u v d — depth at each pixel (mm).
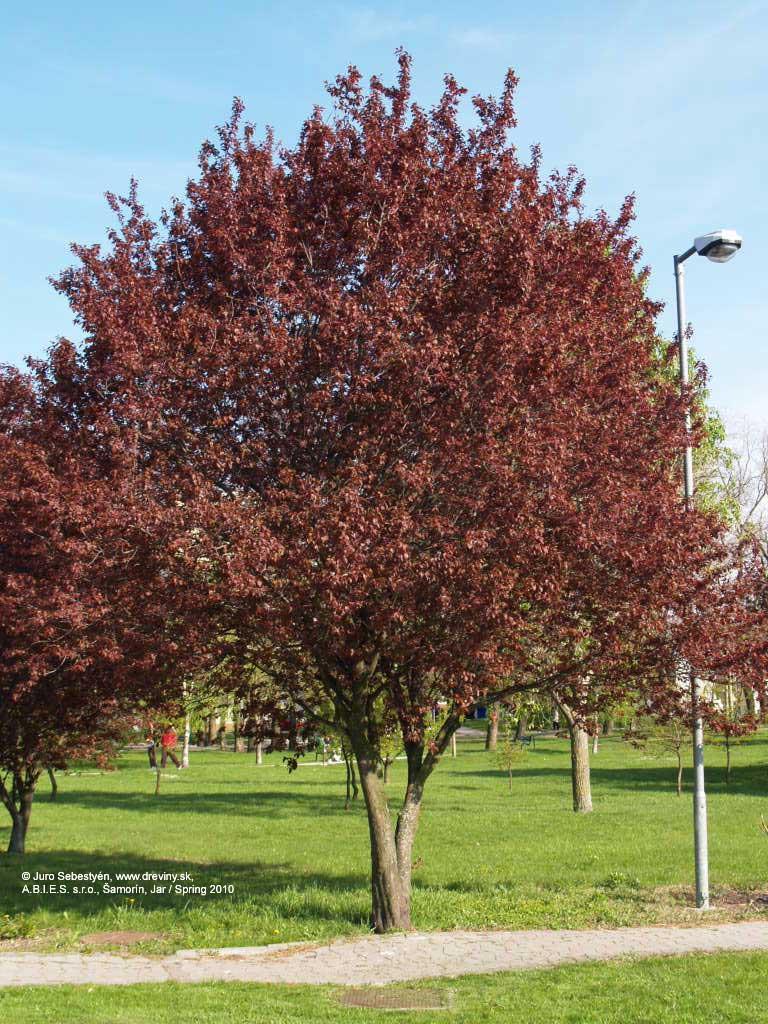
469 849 19156
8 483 11508
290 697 13109
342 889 15164
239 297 11812
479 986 9023
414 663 11523
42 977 9703
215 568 10195
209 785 39094
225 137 12836
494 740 65188
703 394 18562
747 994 8391
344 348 10508
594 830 21641
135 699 14367
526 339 10594
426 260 11594
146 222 12727
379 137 11758
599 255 12609
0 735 17656
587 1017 7781
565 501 10102
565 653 12000
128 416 10391
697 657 11883
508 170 11859
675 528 11336
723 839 19672
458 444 10359
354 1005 8367
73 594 10398
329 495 10305
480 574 9852
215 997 8648
